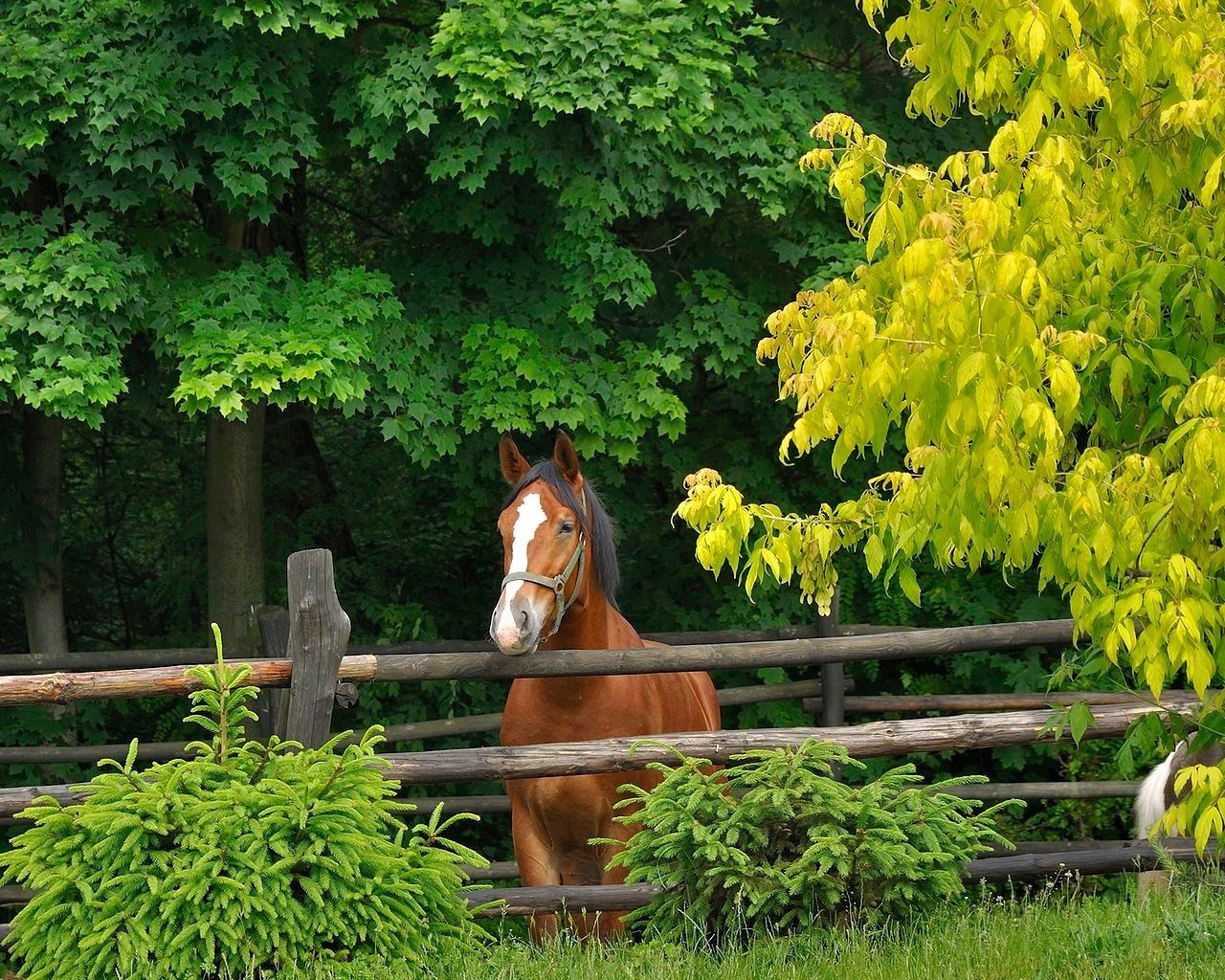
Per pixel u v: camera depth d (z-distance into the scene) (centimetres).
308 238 1978
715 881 721
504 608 811
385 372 1414
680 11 1421
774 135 1466
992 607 1583
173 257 1457
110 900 656
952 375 566
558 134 1391
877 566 679
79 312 1284
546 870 907
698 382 1731
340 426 2144
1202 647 560
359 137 1395
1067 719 761
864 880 723
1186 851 869
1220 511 578
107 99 1259
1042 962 687
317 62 1436
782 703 1579
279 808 685
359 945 695
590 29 1355
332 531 1964
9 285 1231
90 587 2095
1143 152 658
